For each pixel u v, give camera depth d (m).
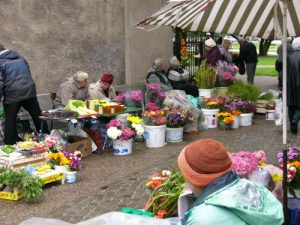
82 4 9.59
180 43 12.81
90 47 9.84
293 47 8.95
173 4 3.38
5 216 5.28
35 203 5.66
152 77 10.23
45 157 6.54
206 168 2.25
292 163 4.23
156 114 8.34
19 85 7.48
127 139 7.83
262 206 2.28
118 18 10.38
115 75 10.45
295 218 3.70
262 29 4.17
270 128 9.99
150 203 3.95
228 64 12.19
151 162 7.39
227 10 3.98
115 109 8.14
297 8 3.89
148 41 11.12
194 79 11.38
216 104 9.98
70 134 7.72
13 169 5.95
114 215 2.96
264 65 28.17
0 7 8.30
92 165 7.25
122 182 6.41
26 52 8.70
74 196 5.89
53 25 9.09
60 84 9.29
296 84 8.92
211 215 2.18
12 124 7.52
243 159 4.04
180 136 8.82
